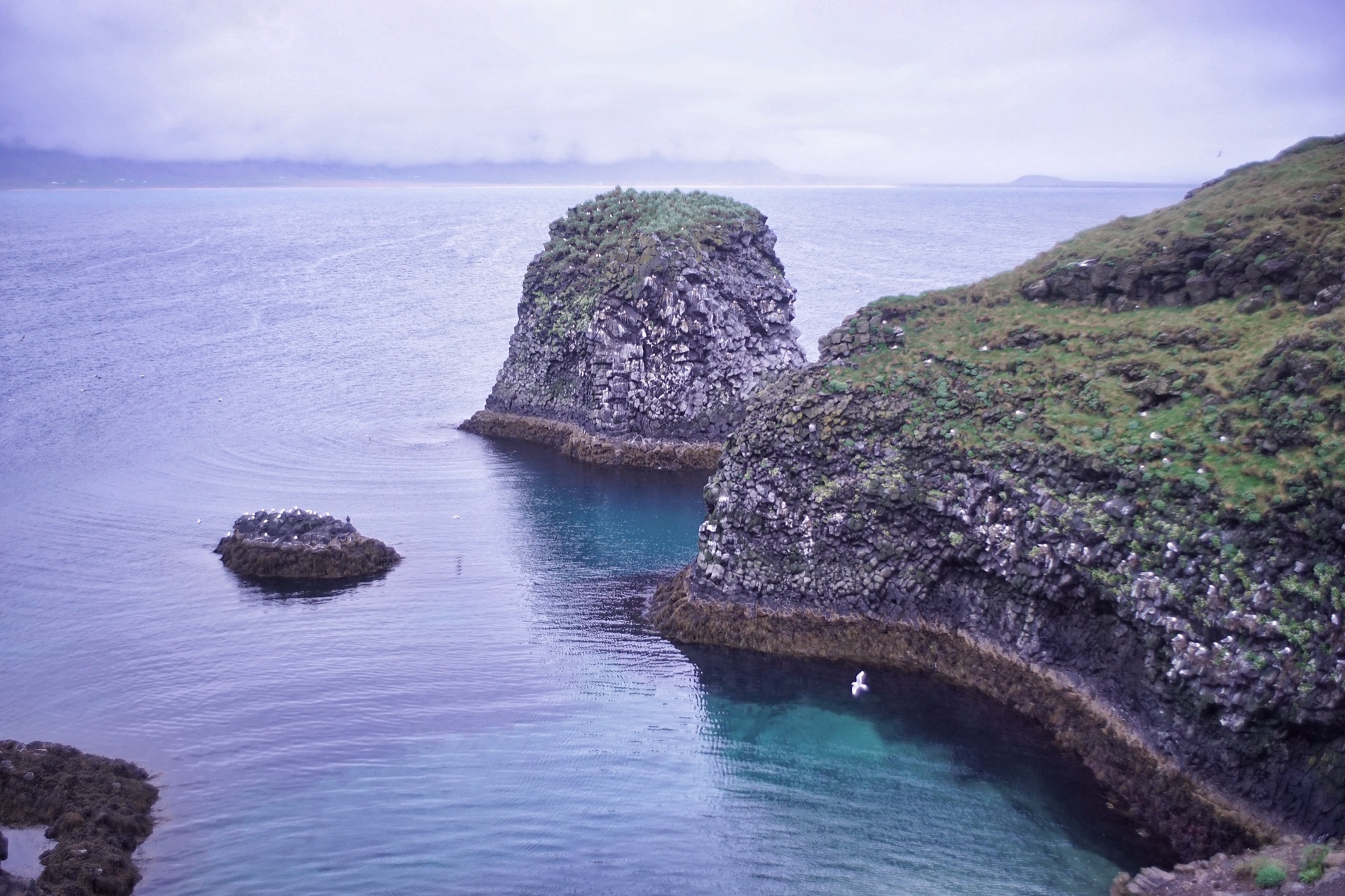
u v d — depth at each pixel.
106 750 46.00
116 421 103.88
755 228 101.56
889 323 62.81
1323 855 32.81
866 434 56.03
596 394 94.12
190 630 57.84
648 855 39.78
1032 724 48.00
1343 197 53.75
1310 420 41.28
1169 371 49.53
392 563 67.62
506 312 184.12
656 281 91.12
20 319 169.50
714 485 59.84
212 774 44.34
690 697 51.56
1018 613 50.06
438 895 37.25
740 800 43.31
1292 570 38.56
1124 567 43.81
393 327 166.88
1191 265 55.81
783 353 96.81
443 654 55.44
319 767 45.09
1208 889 33.72
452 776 44.69
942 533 52.84
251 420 105.56
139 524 74.56
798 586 56.50
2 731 47.41
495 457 93.94
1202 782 39.78
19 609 60.34
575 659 55.09
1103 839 40.31
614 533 74.06
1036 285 61.03
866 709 50.16
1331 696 35.62
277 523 68.31
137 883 37.25
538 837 40.62
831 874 38.62
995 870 38.72
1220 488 42.00
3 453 92.00
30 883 34.66
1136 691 44.00
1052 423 50.41
